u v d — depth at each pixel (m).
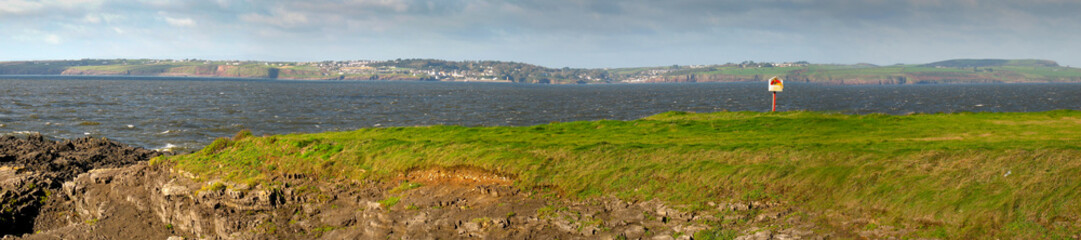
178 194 23.89
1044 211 14.23
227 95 151.25
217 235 21.30
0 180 28.34
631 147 22.81
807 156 19.64
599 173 20.52
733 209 17.12
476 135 29.48
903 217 15.29
